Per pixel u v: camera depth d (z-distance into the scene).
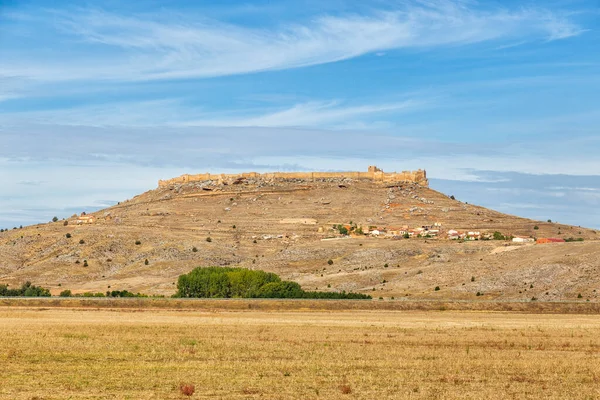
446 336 115.50
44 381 76.12
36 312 154.12
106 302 174.38
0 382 75.50
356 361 88.69
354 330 122.62
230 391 72.19
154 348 97.62
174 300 175.50
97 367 83.62
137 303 173.25
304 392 71.94
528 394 72.88
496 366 86.88
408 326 130.25
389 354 94.81
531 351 100.19
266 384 75.06
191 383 75.38
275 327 125.56
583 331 124.50
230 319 140.88
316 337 111.62
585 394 73.25
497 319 148.00
